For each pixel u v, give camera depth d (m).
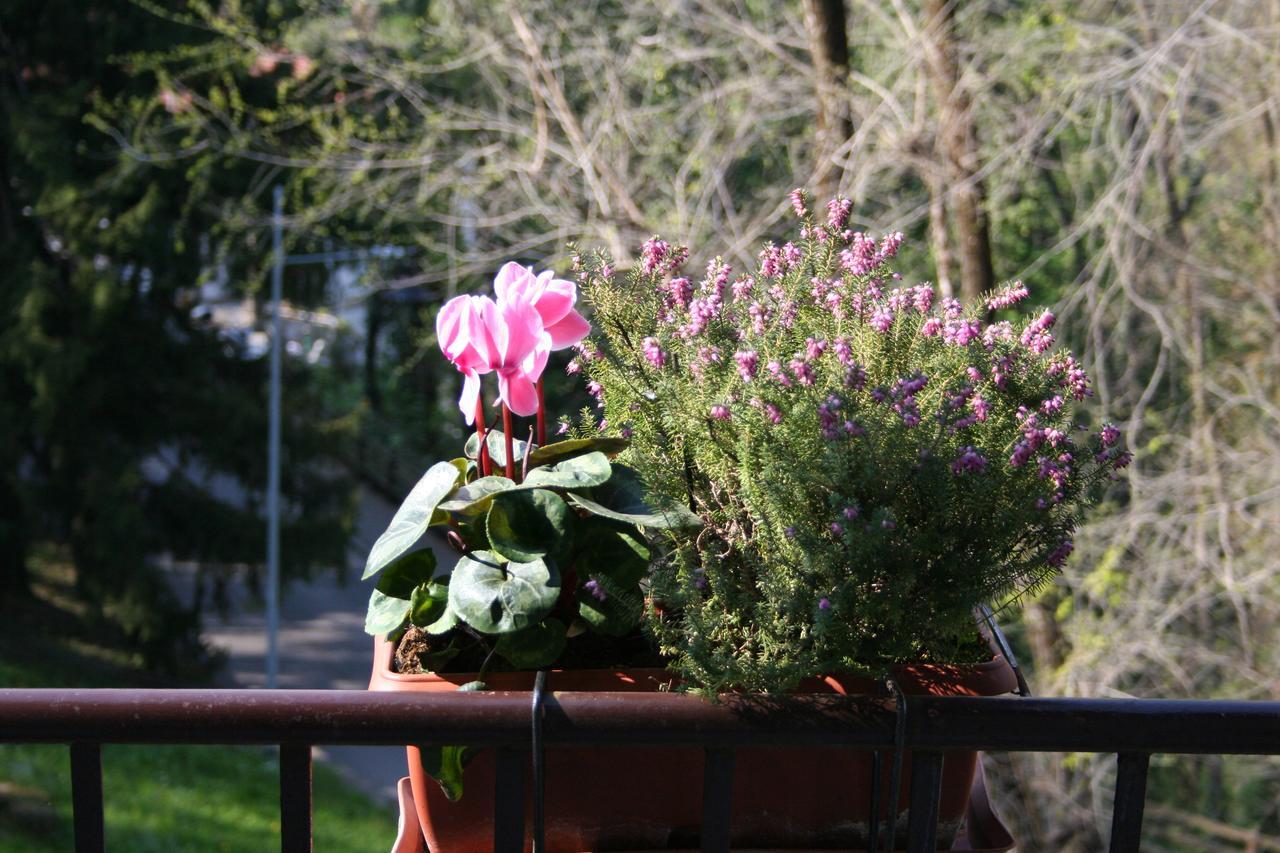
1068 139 6.48
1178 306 6.13
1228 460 5.93
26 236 14.59
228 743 1.08
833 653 1.18
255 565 14.91
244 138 8.72
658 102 7.32
